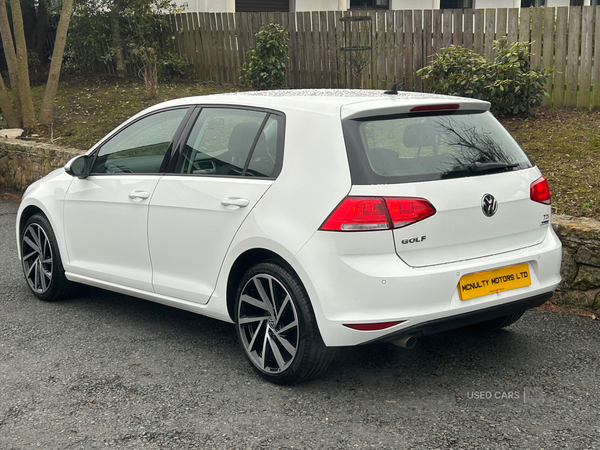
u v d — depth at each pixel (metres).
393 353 4.27
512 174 3.78
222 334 4.70
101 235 4.81
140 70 13.26
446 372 3.96
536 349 4.29
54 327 4.86
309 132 3.65
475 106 3.93
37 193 5.40
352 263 3.37
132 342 4.55
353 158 3.46
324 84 11.95
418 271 3.39
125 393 3.77
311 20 11.92
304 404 3.59
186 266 4.23
